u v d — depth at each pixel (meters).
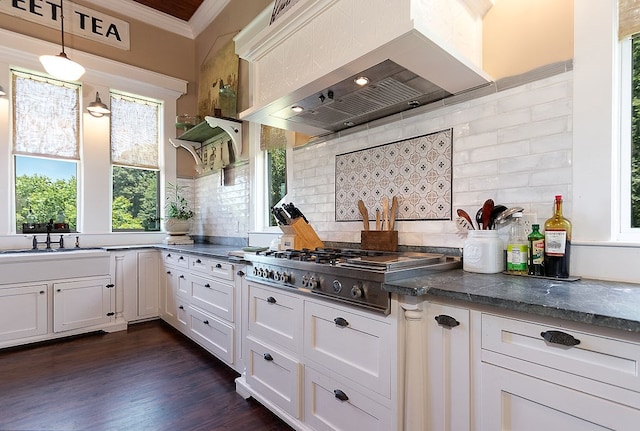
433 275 1.45
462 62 1.45
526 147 1.53
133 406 1.99
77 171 3.70
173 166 4.28
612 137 1.33
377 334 1.36
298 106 1.93
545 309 0.93
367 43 1.39
